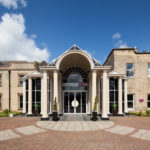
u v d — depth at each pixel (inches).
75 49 478.0
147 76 686.5
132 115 577.6
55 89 466.6
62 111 625.0
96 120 435.5
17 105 741.9
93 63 470.3
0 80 761.0
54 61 480.4
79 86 643.5
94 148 212.2
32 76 573.0
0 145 224.4
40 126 357.1
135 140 249.6
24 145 224.4
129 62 691.4
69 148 212.1
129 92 677.9
